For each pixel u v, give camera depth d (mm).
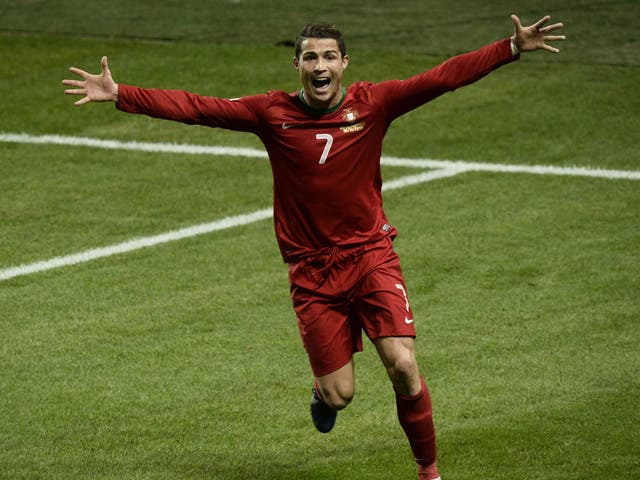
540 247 31594
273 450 21594
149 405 23422
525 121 43375
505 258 30875
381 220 20172
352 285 19719
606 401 23016
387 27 57375
